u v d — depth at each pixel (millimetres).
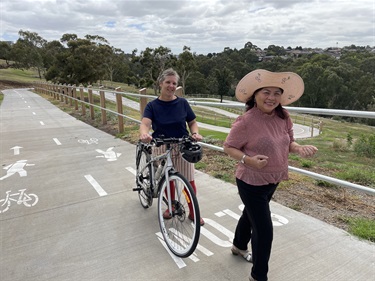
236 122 2279
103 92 10375
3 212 3965
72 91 18219
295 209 3648
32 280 2623
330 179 3174
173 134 3262
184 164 3271
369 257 2709
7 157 6746
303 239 3016
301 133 22531
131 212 3842
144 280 2564
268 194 2352
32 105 20750
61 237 3301
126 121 10906
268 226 2260
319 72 72688
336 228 3188
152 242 3129
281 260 2717
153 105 3252
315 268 2594
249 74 2141
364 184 4355
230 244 3029
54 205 4137
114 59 73812
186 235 3150
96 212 3883
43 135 9227
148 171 3586
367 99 69812
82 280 2598
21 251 3059
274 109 2312
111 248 3053
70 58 43500
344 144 11117
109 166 5832
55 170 5684
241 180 2299
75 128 10297
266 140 2168
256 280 2348
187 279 2553
